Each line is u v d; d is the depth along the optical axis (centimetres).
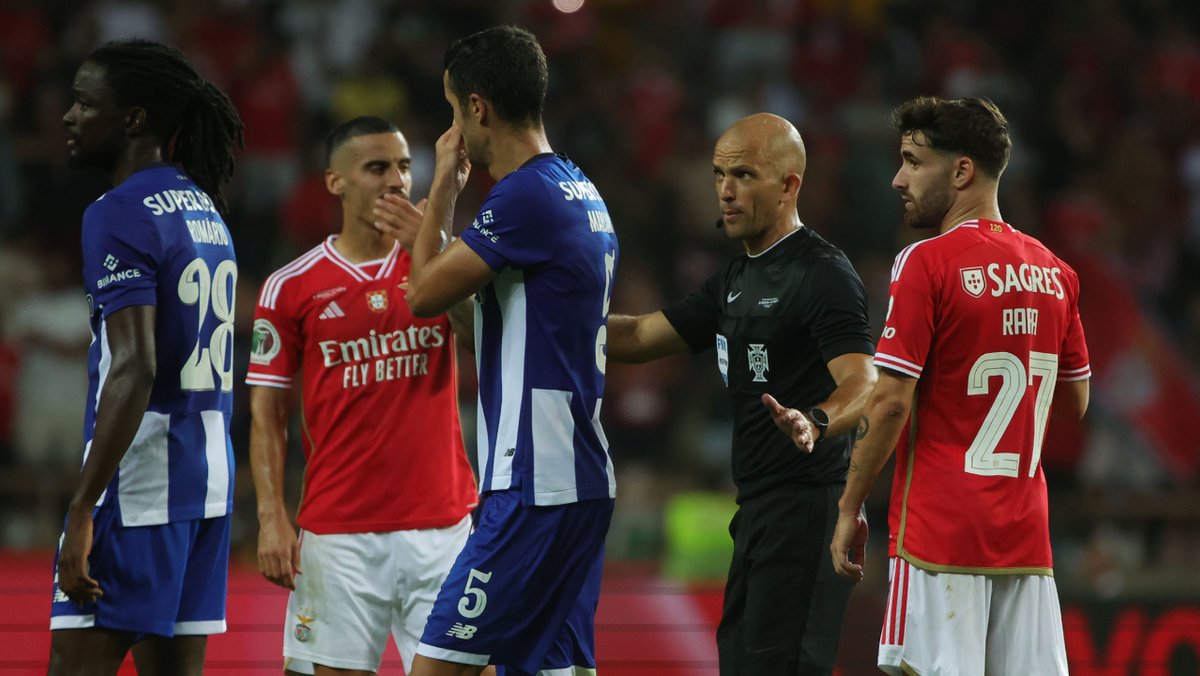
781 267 1356
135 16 4225
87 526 1098
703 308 1452
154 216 1149
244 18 4369
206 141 1275
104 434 1092
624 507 3003
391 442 1482
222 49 4231
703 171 4075
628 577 2147
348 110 4216
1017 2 5000
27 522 2697
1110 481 3422
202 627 1234
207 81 1274
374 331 1489
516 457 1184
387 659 1803
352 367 1489
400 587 1487
